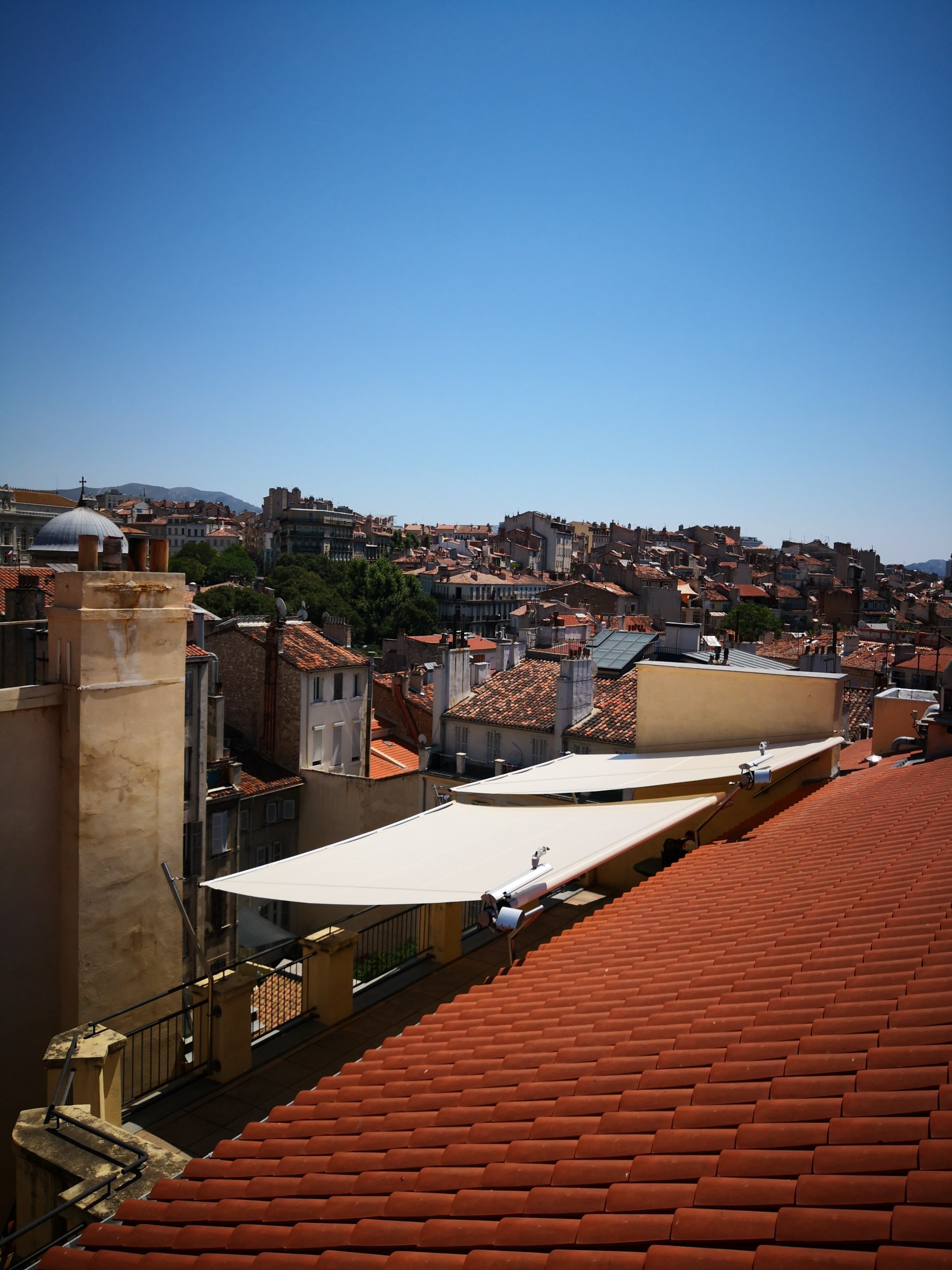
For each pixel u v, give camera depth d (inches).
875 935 296.4
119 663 619.2
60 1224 343.9
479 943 679.1
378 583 5575.8
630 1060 255.1
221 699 1255.5
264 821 1603.1
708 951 339.3
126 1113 477.4
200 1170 283.0
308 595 5280.5
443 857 497.4
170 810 652.7
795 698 783.7
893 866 376.8
